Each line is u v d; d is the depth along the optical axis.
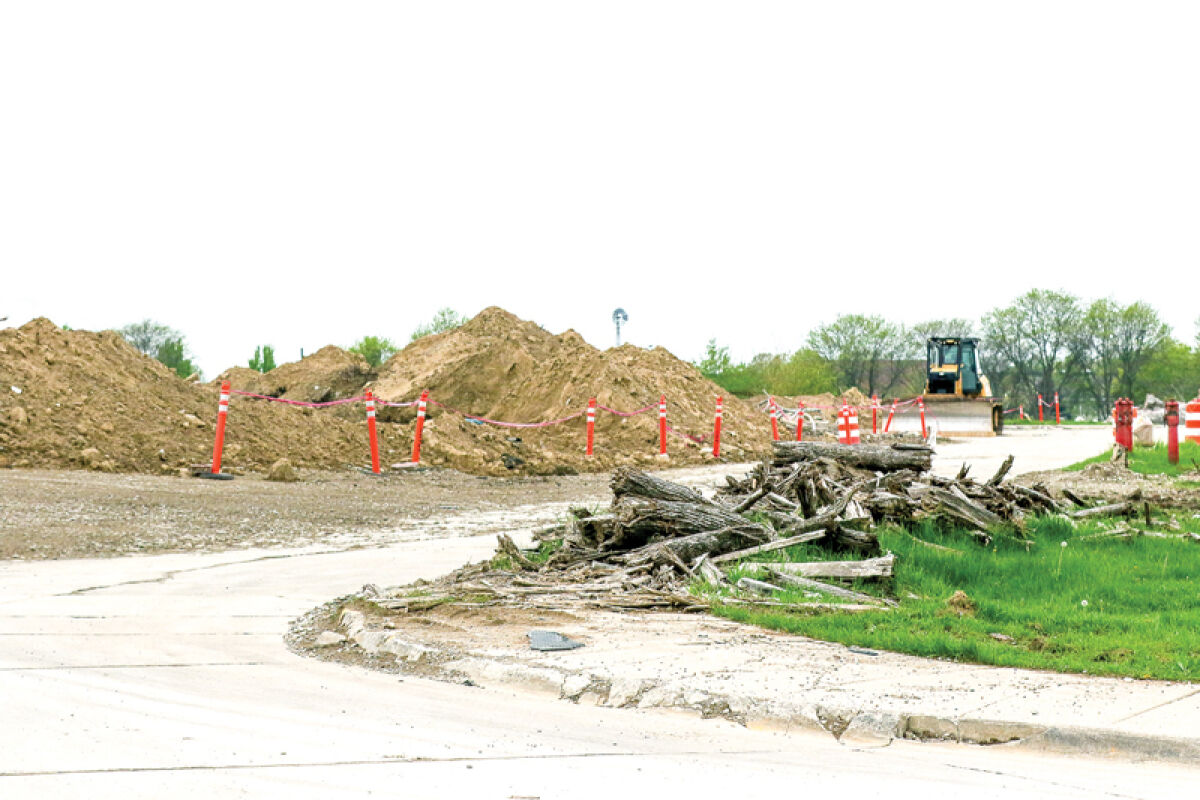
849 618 8.66
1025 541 12.14
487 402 34.78
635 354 38.75
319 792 4.62
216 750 5.25
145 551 12.81
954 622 8.50
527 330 41.22
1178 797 4.81
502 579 10.62
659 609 9.31
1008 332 83.25
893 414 45.56
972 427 42.78
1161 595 9.62
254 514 15.68
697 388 37.94
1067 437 40.19
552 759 5.26
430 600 9.39
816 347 84.25
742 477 22.97
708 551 10.95
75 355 21.73
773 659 7.31
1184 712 5.94
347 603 9.48
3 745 5.23
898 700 6.22
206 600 9.91
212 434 21.19
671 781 4.93
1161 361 81.00
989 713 5.94
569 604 9.42
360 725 5.85
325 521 15.59
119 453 19.30
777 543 10.83
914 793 4.80
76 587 10.42
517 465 23.98
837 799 4.69
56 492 15.80
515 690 6.88
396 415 34.25
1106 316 80.94
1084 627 8.34
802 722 6.04
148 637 8.27
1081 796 4.81
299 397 37.75
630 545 11.48
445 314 66.88
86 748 5.23
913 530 12.54
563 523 14.03
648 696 6.54
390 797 4.58
